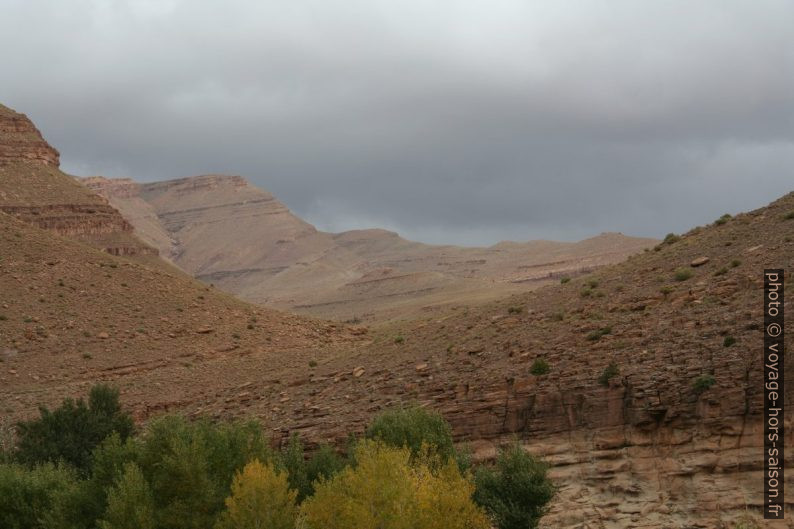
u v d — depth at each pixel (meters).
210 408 72.69
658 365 50.31
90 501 47.78
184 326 108.75
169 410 75.00
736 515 42.53
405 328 97.31
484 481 47.56
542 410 51.78
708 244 70.69
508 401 53.50
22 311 105.31
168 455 47.78
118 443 51.38
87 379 92.38
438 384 60.41
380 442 46.12
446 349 68.31
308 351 93.50
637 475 46.59
